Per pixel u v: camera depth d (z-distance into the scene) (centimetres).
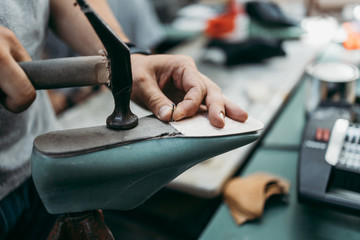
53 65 35
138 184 40
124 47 34
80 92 153
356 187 66
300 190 66
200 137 40
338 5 206
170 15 230
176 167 40
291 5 219
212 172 85
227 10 202
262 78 136
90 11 31
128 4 177
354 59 146
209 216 113
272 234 67
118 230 137
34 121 63
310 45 174
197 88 47
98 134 38
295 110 119
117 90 38
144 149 38
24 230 65
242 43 153
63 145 35
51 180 34
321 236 65
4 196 58
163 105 44
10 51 38
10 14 48
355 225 67
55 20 64
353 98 95
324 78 93
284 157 92
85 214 41
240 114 45
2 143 54
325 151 72
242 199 73
